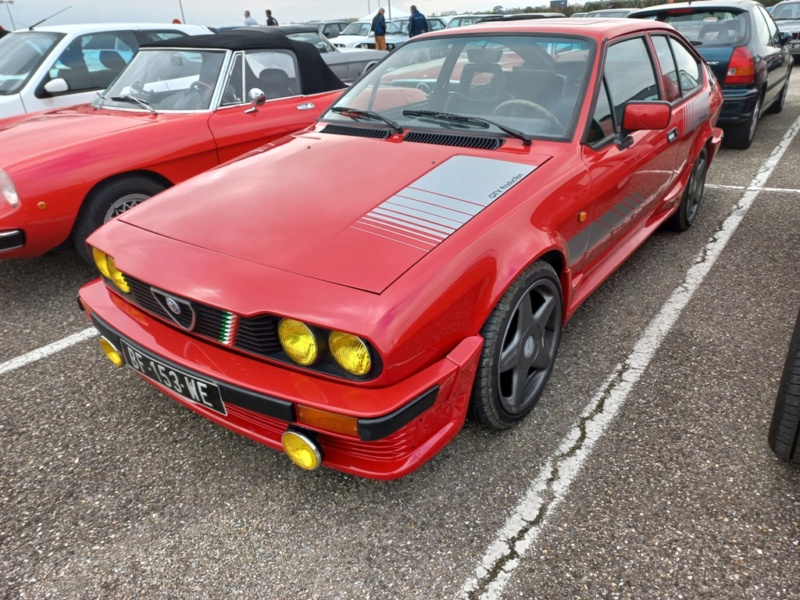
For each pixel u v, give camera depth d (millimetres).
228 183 2412
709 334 3029
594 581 1762
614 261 3123
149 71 4539
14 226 3332
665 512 1986
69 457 2320
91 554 1907
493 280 1971
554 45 2830
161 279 1919
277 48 4652
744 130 6320
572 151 2512
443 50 3029
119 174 3701
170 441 2396
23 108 4992
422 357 1778
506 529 1952
